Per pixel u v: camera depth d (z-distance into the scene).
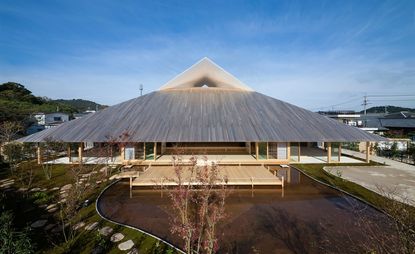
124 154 16.12
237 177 11.95
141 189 11.57
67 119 48.88
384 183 12.12
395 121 39.00
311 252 6.25
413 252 3.82
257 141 14.95
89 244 6.58
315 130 16.69
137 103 20.47
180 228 5.71
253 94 22.83
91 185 11.18
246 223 7.95
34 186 11.47
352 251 6.25
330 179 12.90
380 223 7.78
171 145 19.52
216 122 16.95
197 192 8.80
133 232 7.27
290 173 14.45
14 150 15.68
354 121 43.12
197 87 23.50
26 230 6.72
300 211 8.98
